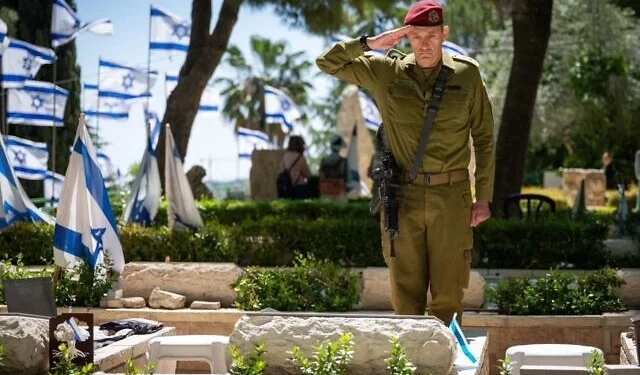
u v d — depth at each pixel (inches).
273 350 224.4
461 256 299.9
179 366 374.6
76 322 262.7
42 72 1261.1
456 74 293.3
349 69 300.8
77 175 446.0
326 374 214.2
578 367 294.2
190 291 448.1
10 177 567.8
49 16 1241.4
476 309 435.2
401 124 295.7
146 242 560.7
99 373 250.8
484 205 300.7
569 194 1379.2
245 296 435.8
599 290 432.1
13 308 311.6
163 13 948.0
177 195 580.1
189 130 860.6
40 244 583.5
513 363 296.8
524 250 595.2
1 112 1159.6
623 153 1736.0
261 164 1032.2
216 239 565.6
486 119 298.7
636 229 718.5
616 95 1636.3
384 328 223.6
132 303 438.9
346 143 1327.5
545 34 778.8
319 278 442.9
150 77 1027.9
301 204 809.5
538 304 426.3
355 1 874.8
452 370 229.0
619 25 1622.8
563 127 1707.7
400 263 301.6
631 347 318.0
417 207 296.7
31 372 242.4
